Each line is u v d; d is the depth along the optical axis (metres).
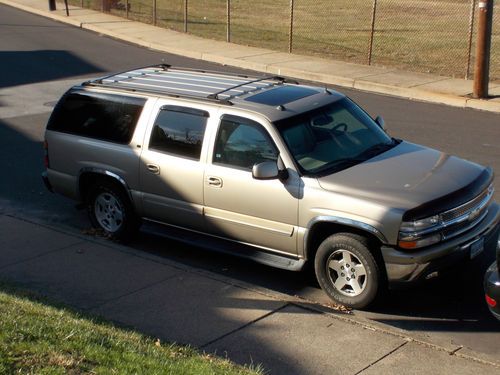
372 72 19.94
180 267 8.54
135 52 23.81
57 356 5.51
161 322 7.14
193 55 23.19
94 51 23.75
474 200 7.54
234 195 8.10
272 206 7.84
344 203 7.33
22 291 7.66
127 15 30.61
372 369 6.19
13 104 17.09
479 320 7.32
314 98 8.59
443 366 6.24
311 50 23.70
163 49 24.31
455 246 7.27
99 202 9.58
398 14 33.00
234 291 7.86
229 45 24.39
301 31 28.11
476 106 16.48
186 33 26.86
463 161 8.23
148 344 6.33
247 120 8.10
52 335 5.99
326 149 8.04
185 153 8.53
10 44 24.84
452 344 6.74
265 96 8.56
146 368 5.57
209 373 5.62
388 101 17.25
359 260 7.35
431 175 7.67
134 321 7.17
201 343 6.68
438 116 15.65
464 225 7.44
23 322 6.22
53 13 31.59
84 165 9.42
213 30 27.88
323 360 6.36
